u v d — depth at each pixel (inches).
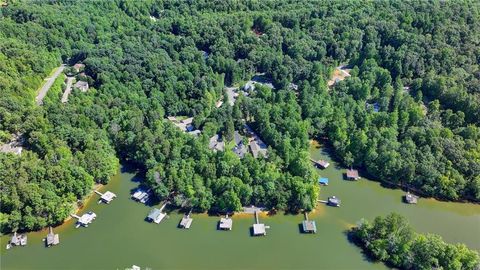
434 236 7539.4
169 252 7844.5
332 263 7637.8
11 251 7864.2
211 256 7770.7
